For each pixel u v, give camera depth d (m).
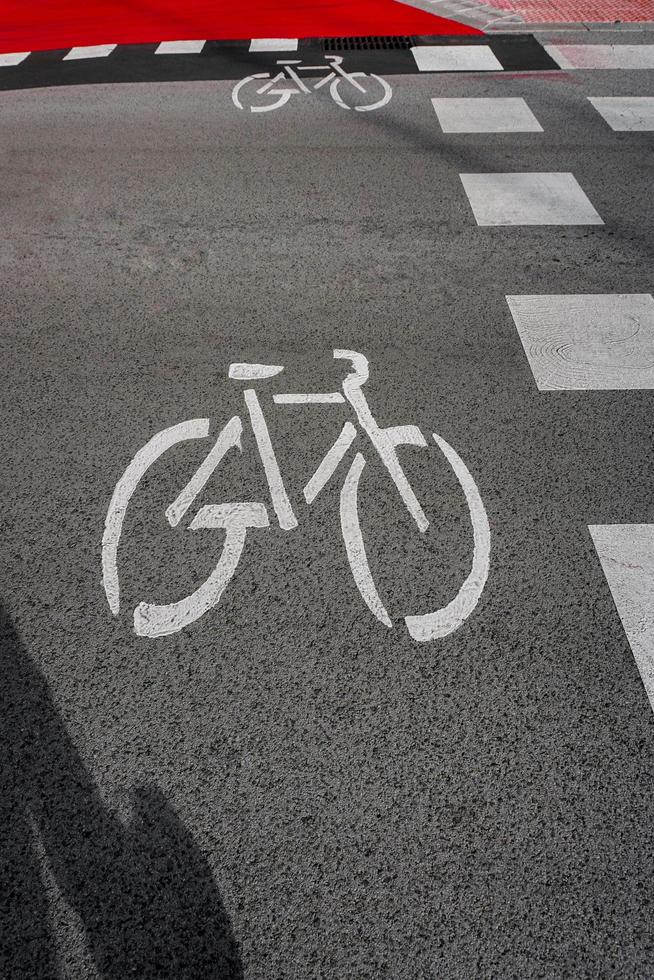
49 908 2.51
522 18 10.06
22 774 2.81
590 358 4.64
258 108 7.84
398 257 5.59
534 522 3.65
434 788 2.75
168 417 4.27
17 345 4.85
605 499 3.76
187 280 5.41
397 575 3.43
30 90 8.46
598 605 3.30
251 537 3.60
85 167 6.85
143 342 4.84
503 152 6.93
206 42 9.59
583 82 8.26
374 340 4.81
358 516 3.69
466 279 5.35
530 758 2.82
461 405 4.31
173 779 2.79
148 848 2.63
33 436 4.18
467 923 2.45
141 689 3.05
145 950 2.43
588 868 2.55
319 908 2.49
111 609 3.33
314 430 4.16
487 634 3.21
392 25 9.97
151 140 7.28
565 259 5.54
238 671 3.10
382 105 7.84
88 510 3.75
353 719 2.94
